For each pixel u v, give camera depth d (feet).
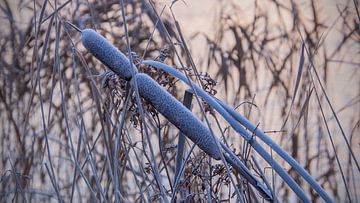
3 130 7.97
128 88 4.75
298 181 7.49
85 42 4.36
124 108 4.67
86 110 7.81
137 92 4.36
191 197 5.05
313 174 7.64
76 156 5.22
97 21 7.80
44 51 4.93
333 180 7.45
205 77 5.05
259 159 7.14
